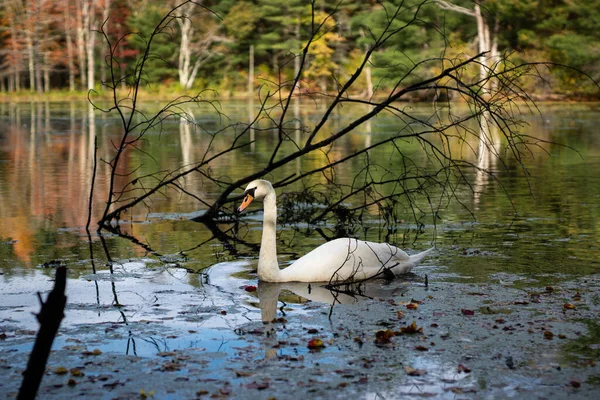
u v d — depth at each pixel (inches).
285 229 460.4
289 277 323.6
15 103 2358.5
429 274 335.3
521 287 309.9
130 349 240.8
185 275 339.0
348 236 431.2
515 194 582.2
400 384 211.8
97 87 3029.0
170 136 1202.0
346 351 237.3
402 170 745.6
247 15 2753.4
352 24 2282.2
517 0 2188.7
